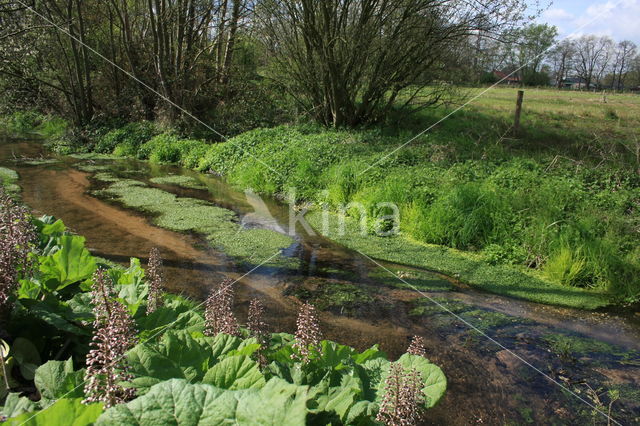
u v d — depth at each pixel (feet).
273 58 48.80
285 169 33.53
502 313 16.53
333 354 8.02
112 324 6.63
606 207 23.47
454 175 28.35
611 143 36.01
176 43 58.49
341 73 44.45
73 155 48.80
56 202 28.89
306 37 44.24
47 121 65.67
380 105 48.01
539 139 42.98
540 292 18.38
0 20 52.06
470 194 24.50
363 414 6.25
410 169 30.50
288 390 4.67
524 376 12.77
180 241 22.56
